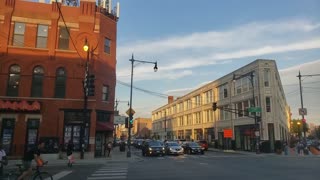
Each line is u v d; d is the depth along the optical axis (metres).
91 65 33.16
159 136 116.88
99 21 34.22
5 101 30.67
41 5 32.88
